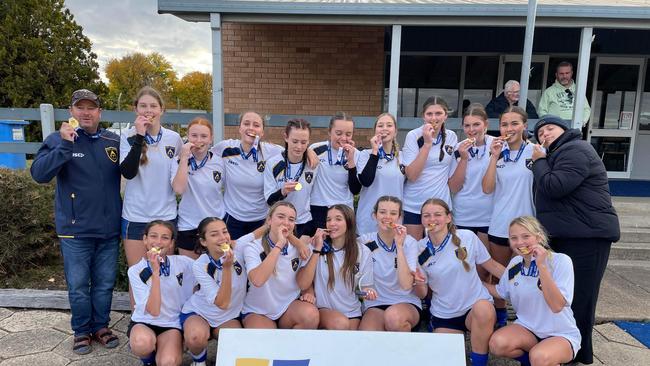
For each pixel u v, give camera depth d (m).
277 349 2.56
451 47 8.48
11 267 4.61
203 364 2.99
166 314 3.02
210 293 2.91
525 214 3.38
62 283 4.50
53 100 16.52
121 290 4.18
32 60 16.55
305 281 3.16
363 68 7.97
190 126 3.33
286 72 7.99
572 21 5.53
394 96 5.77
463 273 3.09
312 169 3.52
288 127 3.44
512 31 8.33
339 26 7.85
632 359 3.30
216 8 5.37
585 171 2.90
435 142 3.63
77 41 17.91
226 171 3.58
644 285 4.58
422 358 2.54
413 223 3.68
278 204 3.04
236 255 3.07
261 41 7.91
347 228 3.14
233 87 8.04
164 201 3.35
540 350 2.66
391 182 3.62
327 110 8.09
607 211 2.97
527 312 2.88
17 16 16.45
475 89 8.73
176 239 3.41
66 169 3.13
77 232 3.17
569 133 3.01
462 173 3.61
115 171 3.29
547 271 2.69
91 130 3.16
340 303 3.22
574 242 3.04
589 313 3.11
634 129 8.84
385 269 3.23
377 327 3.10
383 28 7.84
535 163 3.12
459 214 3.74
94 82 18.39
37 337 3.50
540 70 8.61
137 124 3.10
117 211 3.33
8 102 16.23
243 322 3.12
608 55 8.53
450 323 3.16
